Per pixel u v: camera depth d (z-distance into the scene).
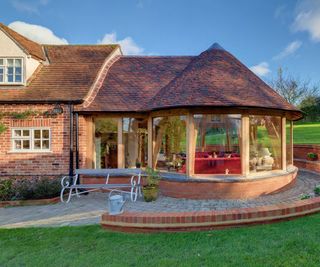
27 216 8.90
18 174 12.57
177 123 11.69
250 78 13.02
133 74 15.39
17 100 12.42
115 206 6.89
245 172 11.10
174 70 15.72
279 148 12.52
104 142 13.12
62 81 13.88
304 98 44.28
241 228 6.40
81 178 12.49
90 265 4.91
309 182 13.58
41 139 12.80
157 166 12.39
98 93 13.66
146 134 12.94
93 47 17.25
